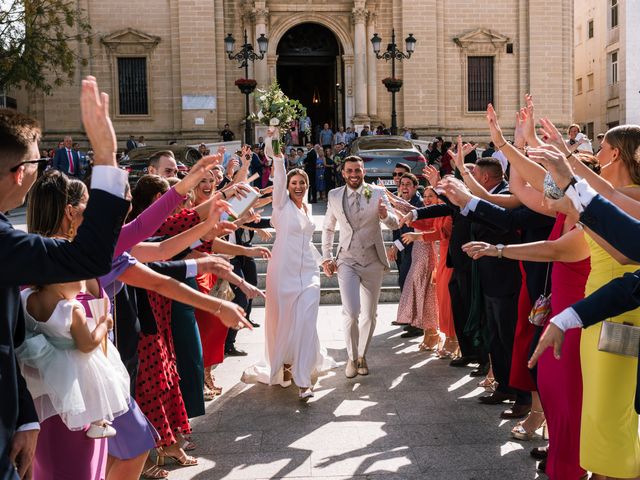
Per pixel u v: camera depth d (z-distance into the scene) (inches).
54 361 129.1
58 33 1099.3
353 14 1312.7
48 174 142.9
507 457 213.2
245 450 222.5
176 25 1294.3
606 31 1774.1
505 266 250.8
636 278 145.2
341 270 301.7
